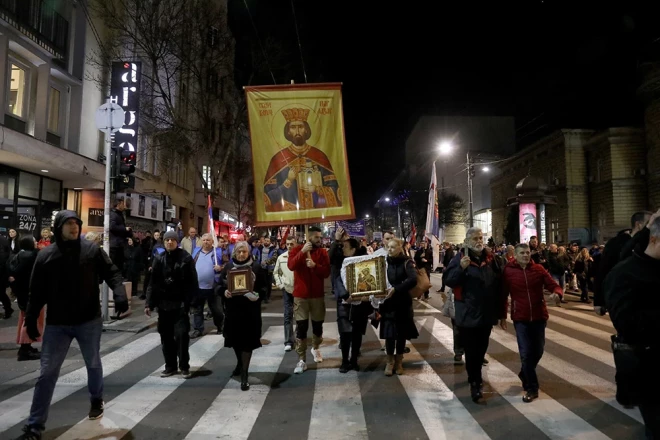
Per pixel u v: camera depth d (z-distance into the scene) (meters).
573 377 6.22
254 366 6.86
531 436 4.34
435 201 9.59
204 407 5.13
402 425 4.62
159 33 19.61
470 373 5.36
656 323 2.63
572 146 42.03
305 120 6.48
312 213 6.35
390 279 6.27
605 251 5.39
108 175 9.88
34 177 16.17
